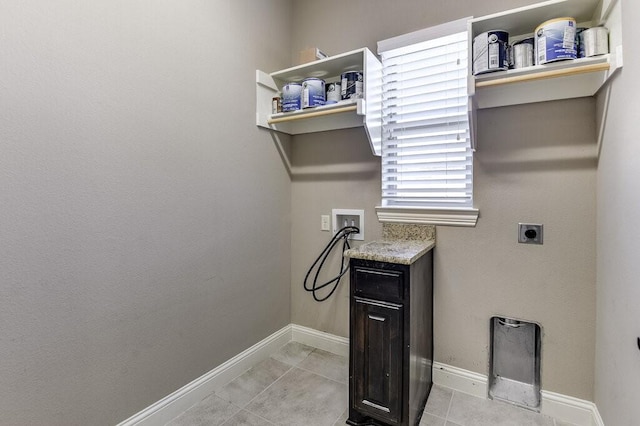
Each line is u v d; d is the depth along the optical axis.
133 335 1.49
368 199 2.16
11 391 1.13
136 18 1.46
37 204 1.17
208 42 1.80
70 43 1.24
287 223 2.45
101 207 1.36
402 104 2.02
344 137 2.25
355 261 1.57
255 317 2.18
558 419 1.64
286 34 2.38
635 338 1.09
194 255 1.75
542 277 1.67
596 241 1.54
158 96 1.56
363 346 1.56
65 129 1.24
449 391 1.88
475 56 1.50
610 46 1.29
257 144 2.15
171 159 1.62
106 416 1.40
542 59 1.37
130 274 1.47
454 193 1.90
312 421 1.64
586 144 1.55
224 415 1.68
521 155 1.69
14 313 1.13
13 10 1.10
